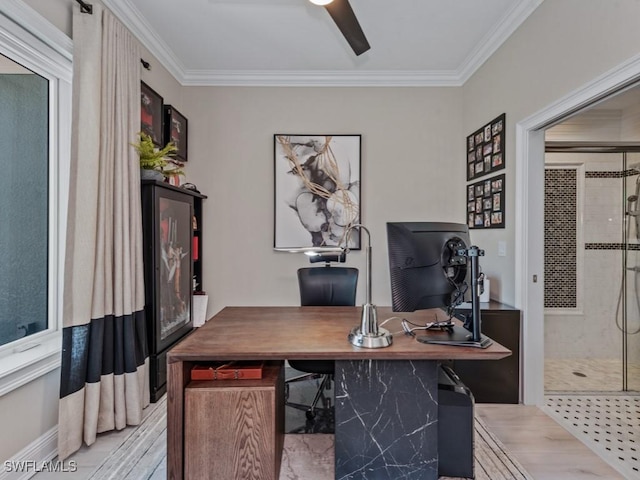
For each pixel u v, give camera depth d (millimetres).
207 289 3551
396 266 1502
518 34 2529
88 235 1868
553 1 2145
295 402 2482
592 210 3332
